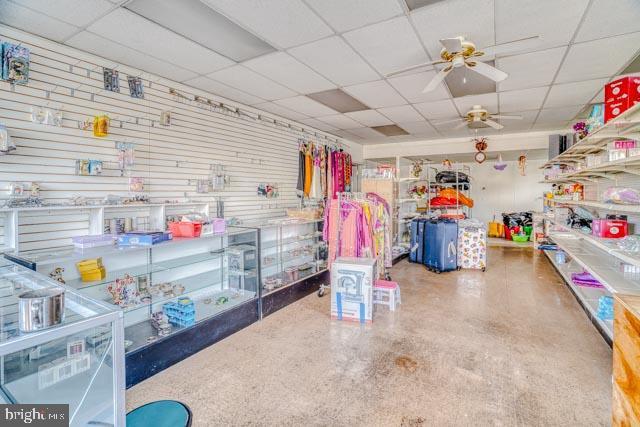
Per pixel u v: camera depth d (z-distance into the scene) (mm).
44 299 1113
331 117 5805
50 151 2828
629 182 3877
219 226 3600
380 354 3047
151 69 3533
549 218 7211
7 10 2379
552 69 3656
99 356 1542
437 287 5238
